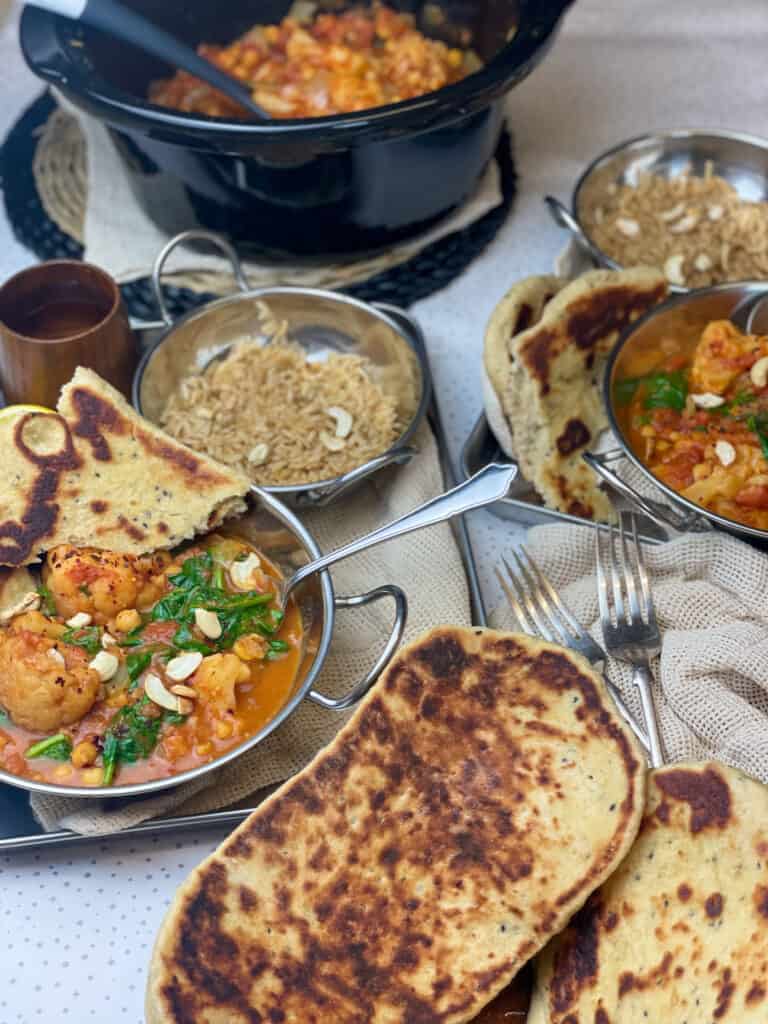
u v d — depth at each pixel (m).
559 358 0.55
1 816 0.45
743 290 0.56
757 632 0.47
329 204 0.62
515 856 0.38
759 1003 0.34
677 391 0.56
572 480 0.55
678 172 0.69
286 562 0.50
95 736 0.44
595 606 0.50
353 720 0.41
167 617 0.48
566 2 0.61
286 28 0.73
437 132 0.60
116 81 0.67
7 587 0.48
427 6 0.73
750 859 0.36
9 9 0.84
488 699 0.41
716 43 0.83
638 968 0.37
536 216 0.72
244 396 0.58
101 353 0.55
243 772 0.46
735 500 0.52
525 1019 0.38
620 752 0.39
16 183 0.72
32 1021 0.42
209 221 0.65
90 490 0.49
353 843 0.39
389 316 0.61
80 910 0.44
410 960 0.37
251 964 0.37
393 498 0.55
